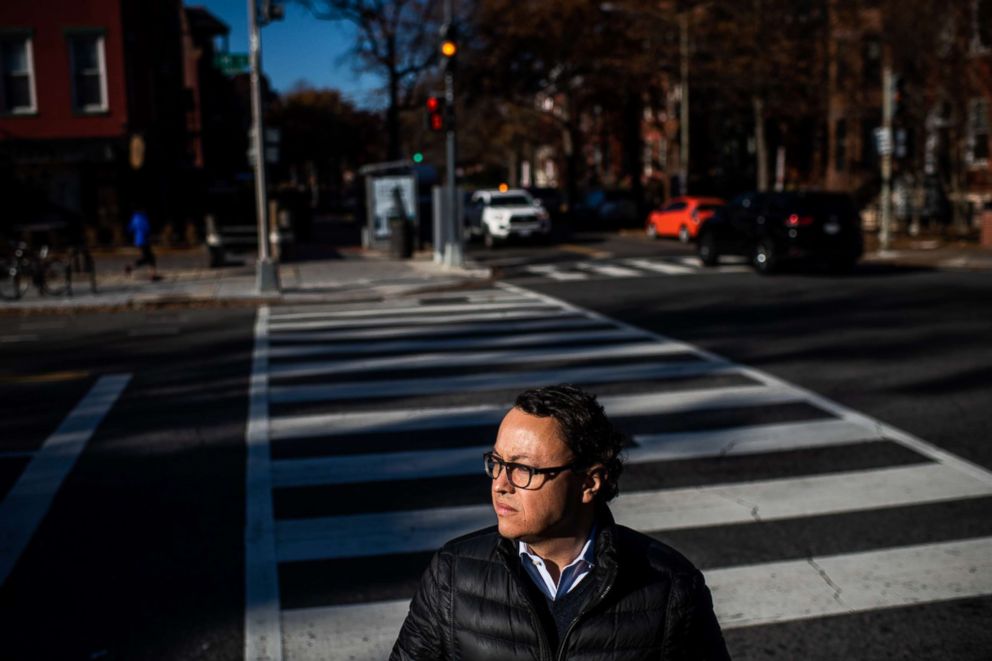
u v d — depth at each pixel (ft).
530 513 7.13
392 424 30.32
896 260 81.10
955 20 94.53
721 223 77.66
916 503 22.67
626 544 7.72
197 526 21.70
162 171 109.70
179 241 101.30
